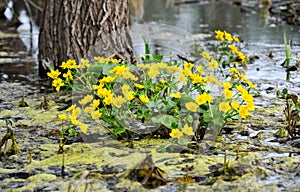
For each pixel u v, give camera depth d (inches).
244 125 180.9
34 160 153.6
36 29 436.8
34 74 273.0
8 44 371.2
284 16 482.6
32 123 188.2
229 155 153.4
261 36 385.4
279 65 283.7
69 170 145.7
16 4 542.0
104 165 148.3
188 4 613.9
